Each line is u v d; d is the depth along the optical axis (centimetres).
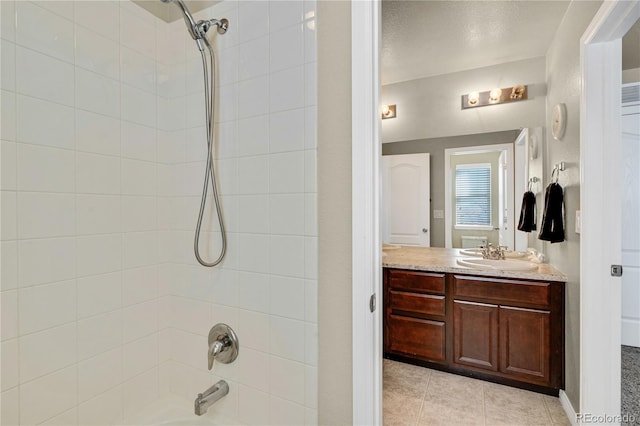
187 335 140
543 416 180
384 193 300
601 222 149
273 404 118
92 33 116
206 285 134
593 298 150
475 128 268
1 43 92
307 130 109
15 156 96
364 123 99
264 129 118
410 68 267
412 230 292
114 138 123
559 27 204
